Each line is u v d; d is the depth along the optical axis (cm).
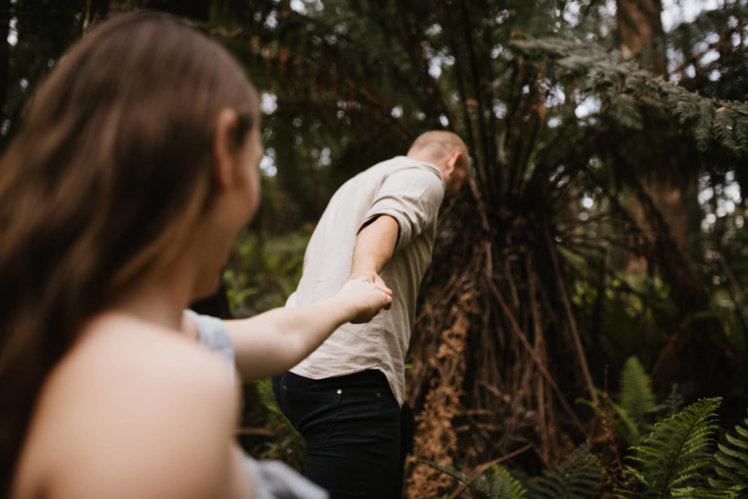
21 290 33
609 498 165
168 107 36
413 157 164
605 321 297
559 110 227
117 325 34
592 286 295
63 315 33
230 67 40
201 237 39
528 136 278
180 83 37
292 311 72
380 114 267
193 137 36
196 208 37
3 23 202
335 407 131
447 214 267
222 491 31
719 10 232
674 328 281
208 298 213
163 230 35
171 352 33
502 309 239
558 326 243
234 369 59
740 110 166
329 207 149
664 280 288
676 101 174
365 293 82
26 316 33
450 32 249
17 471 32
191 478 29
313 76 253
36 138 36
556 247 273
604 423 178
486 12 250
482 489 164
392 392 135
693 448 139
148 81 36
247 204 41
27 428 33
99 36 39
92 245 33
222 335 59
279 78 261
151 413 29
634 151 273
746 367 259
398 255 139
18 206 34
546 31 248
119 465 28
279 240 593
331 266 138
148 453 28
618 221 281
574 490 164
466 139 276
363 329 133
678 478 145
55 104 37
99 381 31
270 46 249
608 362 262
